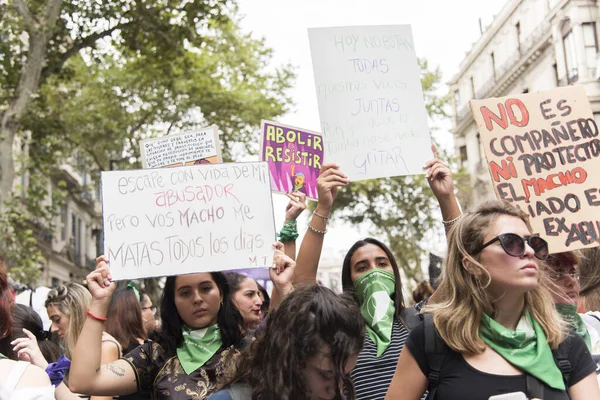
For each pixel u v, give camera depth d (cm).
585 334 335
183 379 336
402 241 3041
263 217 365
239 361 254
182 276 353
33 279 1631
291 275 354
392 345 387
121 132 2548
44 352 463
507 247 264
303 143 511
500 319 273
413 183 3022
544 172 408
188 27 1831
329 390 231
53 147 2198
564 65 2664
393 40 466
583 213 399
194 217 361
